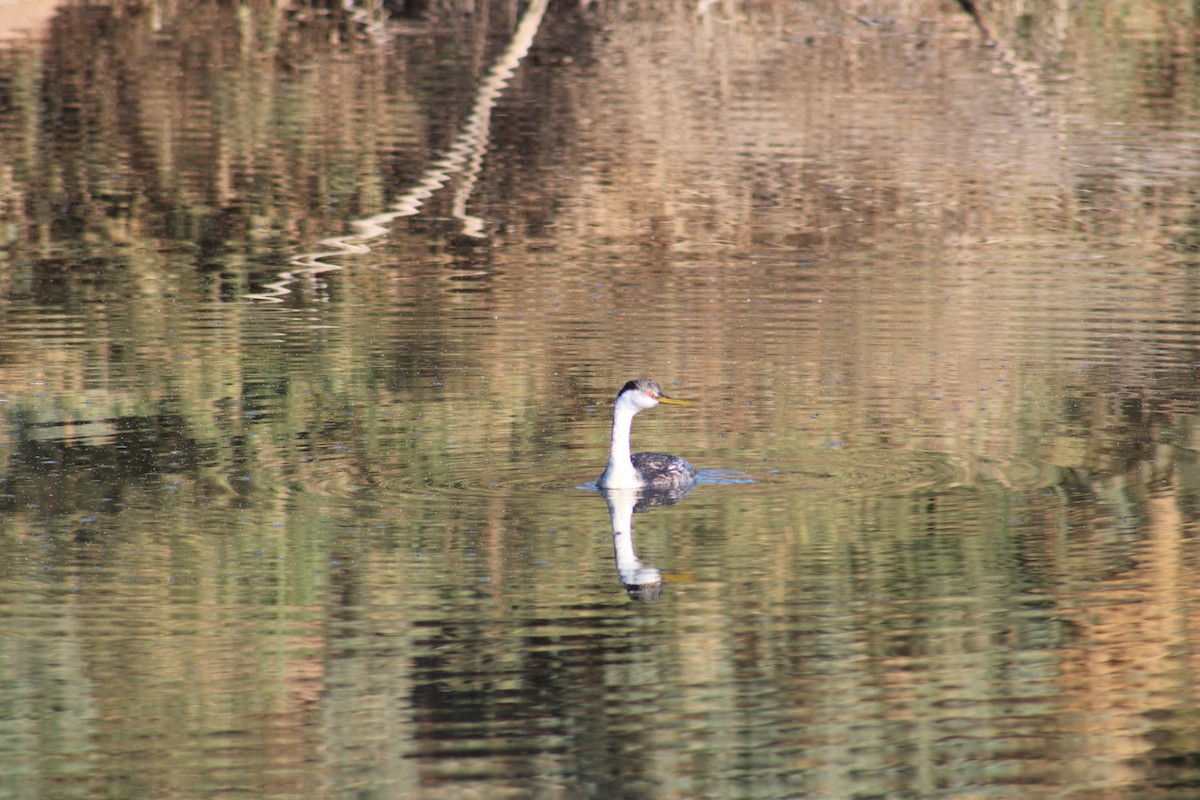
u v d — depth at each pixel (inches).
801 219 1157.1
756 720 403.5
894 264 1035.3
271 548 521.7
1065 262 1035.3
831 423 679.7
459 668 430.6
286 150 1295.5
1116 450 637.3
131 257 1059.3
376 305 923.4
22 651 437.7
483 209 1190.3
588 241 1113.4
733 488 594.2
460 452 637.9
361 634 452.4
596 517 559.2
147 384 741.9
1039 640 447.5
